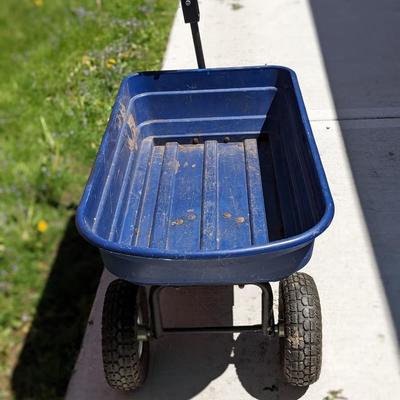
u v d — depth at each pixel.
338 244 2.78
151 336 2.05
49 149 3.73
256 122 2.84
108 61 4.60
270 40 4.71
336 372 2.23
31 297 2.83
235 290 2.58
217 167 2.70
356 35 4.65
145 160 2.76
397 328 2.38
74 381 2.32
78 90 4.31
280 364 2.23
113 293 2.06
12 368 2.49
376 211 2.95
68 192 3.45
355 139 3.48
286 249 1.64
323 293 2.54
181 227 2.38
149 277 1.77
